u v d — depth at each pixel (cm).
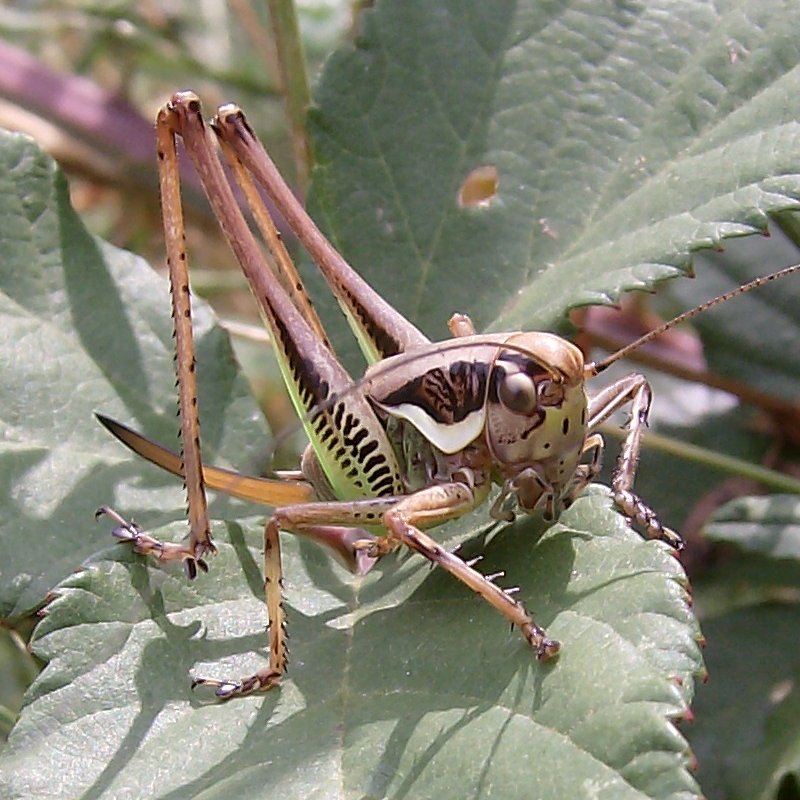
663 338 14
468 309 12
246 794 9
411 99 12
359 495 11
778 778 11
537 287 11
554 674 9
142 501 11
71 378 12
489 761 9
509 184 12
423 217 12
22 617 11
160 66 17
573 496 10
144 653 10
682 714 9
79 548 11
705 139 11
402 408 11
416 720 9
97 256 12
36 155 12
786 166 11
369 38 12
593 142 12
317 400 11
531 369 10
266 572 10
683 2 12
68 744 10
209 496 11
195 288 15
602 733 9
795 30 11
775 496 12
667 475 13
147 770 9
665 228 11
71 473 11
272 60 16
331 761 9
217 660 10
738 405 13
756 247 13
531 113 12
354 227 12
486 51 12
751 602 12
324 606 10
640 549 9
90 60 17
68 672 10
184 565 10
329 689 10
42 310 12
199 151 11
